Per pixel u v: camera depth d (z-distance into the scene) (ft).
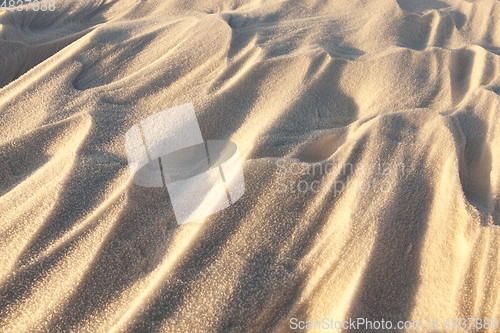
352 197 4.37
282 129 5.46
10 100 5.89
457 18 8.59
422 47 7.39
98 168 4.79
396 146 4.88
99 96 6.03
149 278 3.87
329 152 5.14
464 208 4.05
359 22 8.02
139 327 3.52
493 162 4.63
